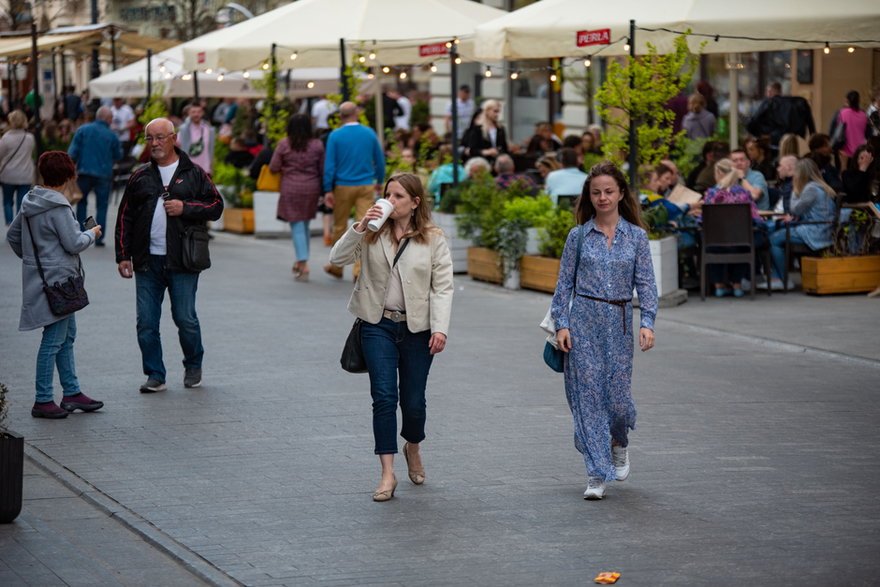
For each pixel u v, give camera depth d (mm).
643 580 7715
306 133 21359
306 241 21562
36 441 11273
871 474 10070
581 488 9773
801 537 8500
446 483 9945
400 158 25812
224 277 22000
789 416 12094
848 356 14867
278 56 26719
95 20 50062
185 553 8320
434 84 44281
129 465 10492
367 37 25656
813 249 19547
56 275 11977
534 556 8203
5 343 15977
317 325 17188
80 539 8711
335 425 11812
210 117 46062
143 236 12953
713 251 19219
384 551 8344
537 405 12586
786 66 30031
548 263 20016
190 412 12336
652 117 19750
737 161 21094
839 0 19297
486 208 21703
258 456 10766
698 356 15047
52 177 11984
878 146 20109
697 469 10266
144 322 13094
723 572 7832
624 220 9555
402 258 9508
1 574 7883
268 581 7793
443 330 9508
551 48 20281
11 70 48281
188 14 57594
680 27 19297
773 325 16922
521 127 41438
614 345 9461
